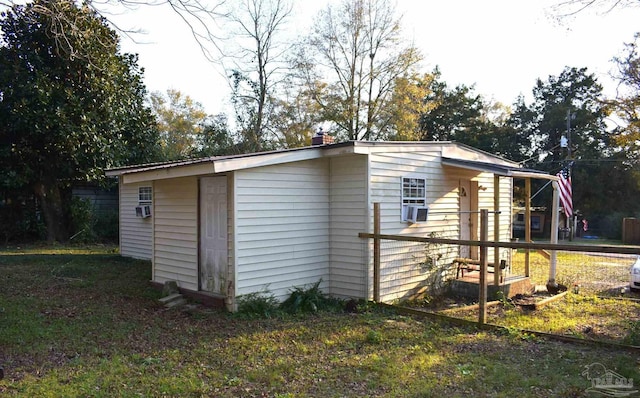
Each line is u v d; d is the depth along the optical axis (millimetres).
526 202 11117
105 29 15547
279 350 6105
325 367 5500
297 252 8805
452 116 36094
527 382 4996
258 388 4855
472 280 10375
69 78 16328
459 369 5422
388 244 9156
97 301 8469
